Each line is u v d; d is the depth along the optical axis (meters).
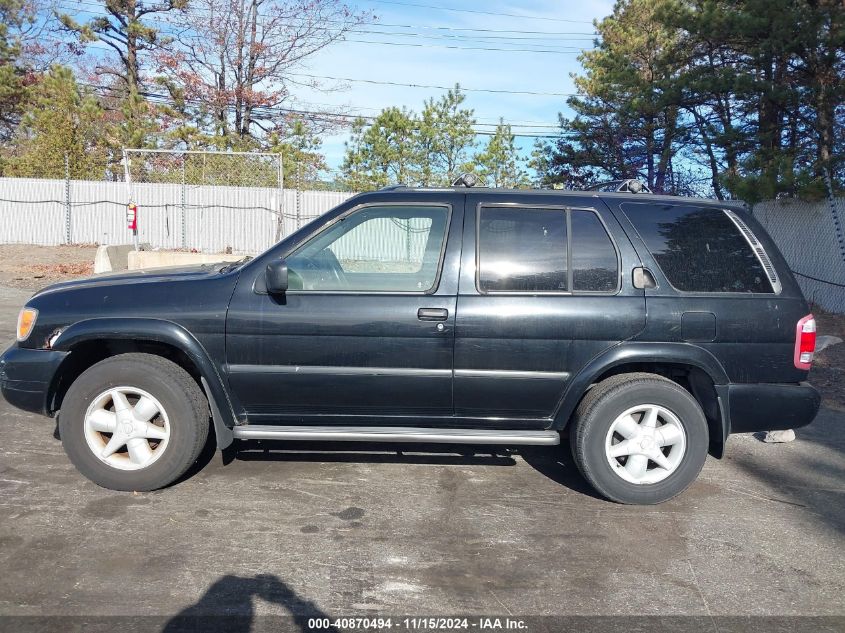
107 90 32.88
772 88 13.52
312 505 4.37
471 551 3.85
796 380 4.51
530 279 4.41
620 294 4.40
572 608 3.32
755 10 12.84
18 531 3.90
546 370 4.39
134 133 24.73
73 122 24.61
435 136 23.64
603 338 4.37
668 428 4.48
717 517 4.40
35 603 3.22
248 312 4.33
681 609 3.34
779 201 13.28
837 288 12.03
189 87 31.38
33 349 4.46
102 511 4.19
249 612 3.21
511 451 5.45
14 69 29.69
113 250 15.31
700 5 14.62
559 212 4.54
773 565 3.80
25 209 22.59
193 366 4.73
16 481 4.59
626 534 4.12
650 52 22.05
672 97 16.88
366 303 4.34
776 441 5.76
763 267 4.54
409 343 4.34
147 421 4.45
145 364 4.40
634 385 4.39
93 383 4.39
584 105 24.33
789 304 4.49
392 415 4.50
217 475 4.80
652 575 3.65
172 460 4.41
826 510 4.55
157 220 22.64
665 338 4.38
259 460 5.09
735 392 4.43
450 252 4.43
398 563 3.69
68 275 16.06
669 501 4.63
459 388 4.39
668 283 4.44
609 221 4.53
